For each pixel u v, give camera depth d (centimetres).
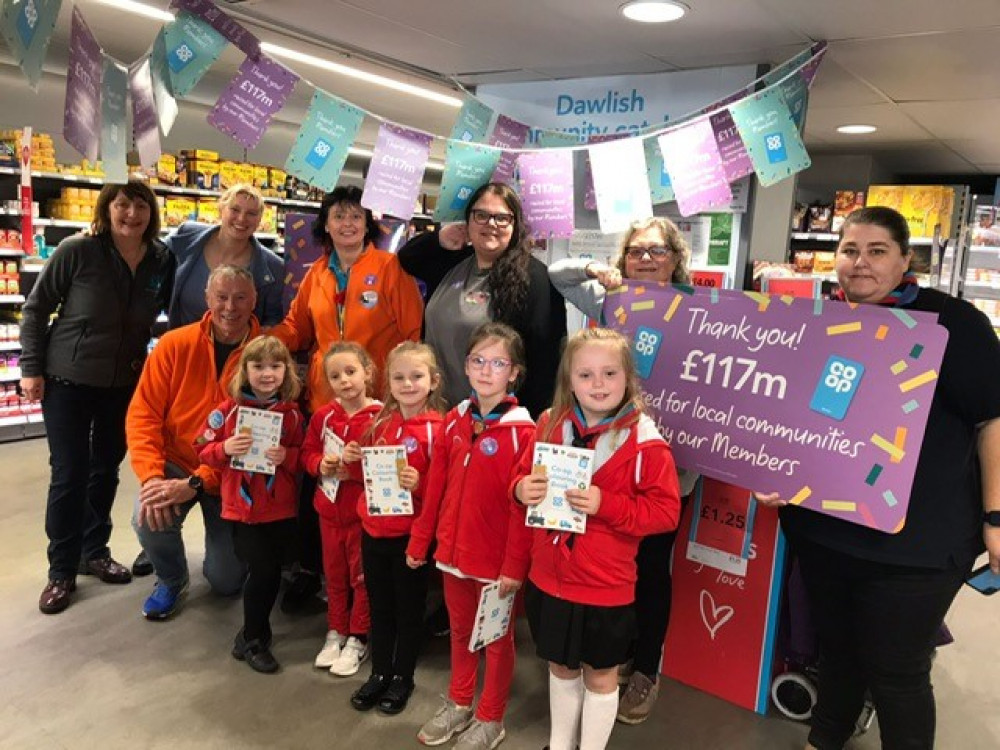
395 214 252
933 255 527
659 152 294
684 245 255
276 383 265
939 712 258
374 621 249
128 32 441
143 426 286
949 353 183
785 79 259
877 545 186
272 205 747
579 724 227
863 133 499
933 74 332
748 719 249
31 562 341
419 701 251
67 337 301
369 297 288
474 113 275
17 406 559
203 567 323
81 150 209
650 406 223
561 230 264
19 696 245
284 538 270
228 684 256
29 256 560
